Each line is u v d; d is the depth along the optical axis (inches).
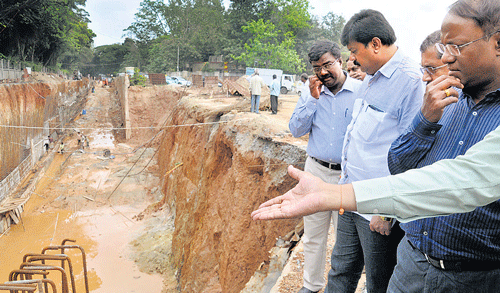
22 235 821.9
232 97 924.0
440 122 63.1
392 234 102.3
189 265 506.3
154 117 1487.5
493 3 45.4
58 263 711.1
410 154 63.9
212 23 2593.5
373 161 99.3
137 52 3398.1
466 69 50.4
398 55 94.9
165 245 719.1
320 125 146.9
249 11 1904.5
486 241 53.1
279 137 375.6
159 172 1094.4
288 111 601.6
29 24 1438.2
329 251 198.5
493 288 56.3
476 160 39.7
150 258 698.2
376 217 98.8
